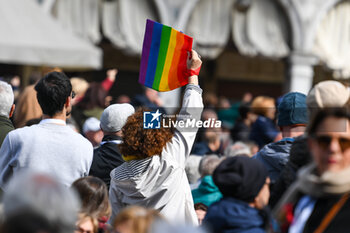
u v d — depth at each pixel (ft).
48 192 16.38
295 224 24.25
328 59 138.82
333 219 22.84
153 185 34.27
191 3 132.57
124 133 34.63
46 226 16.21
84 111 65.57
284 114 37.14
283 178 31.76
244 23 136.26
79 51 89.76
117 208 35.76
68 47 89.20
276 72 183.42
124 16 130.11
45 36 88.99
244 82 183.01
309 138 23.94
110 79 83.41
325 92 30.53
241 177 27.09
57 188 16.65
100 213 29.37
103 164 39.75
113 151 40.09
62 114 36.58
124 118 40.45
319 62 142.72
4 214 17.07
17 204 16.15
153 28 35.01
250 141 58.34
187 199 35.32
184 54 35.37
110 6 130.11
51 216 16.22
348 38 139.33
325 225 22.95
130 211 24.68
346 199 22.86
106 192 30.01
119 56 171.42
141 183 34.09
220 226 26.63
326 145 23.15
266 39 137.08
